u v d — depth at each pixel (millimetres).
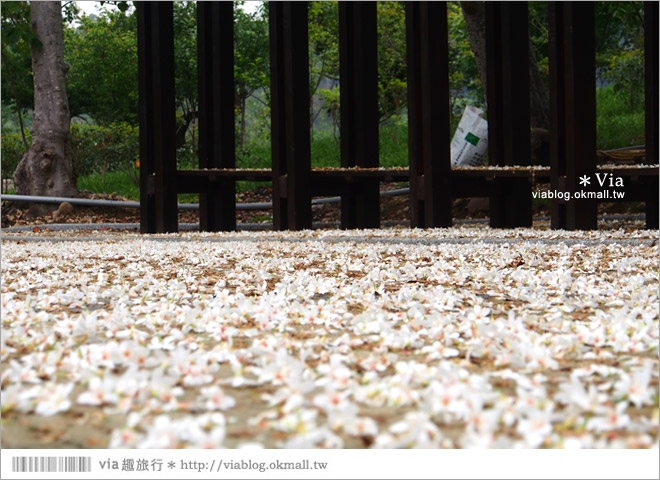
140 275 4680
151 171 9828
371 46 9492
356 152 9609
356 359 2180
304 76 8867
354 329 2689
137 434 1515
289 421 1559
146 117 9734
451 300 3207
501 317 3008
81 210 13328
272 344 2279
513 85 9055
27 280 4363
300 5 8797
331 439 1470
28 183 13836
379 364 2076
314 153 16859
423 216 8516
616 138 13531
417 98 8398
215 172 9570
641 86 15719
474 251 5699
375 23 9508
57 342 2434
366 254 5754
